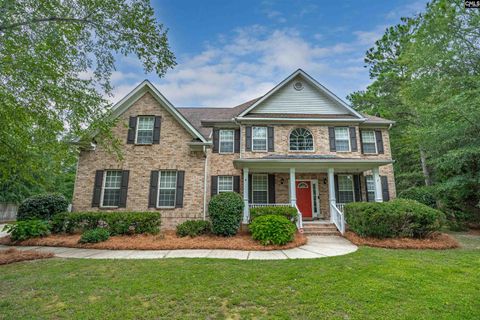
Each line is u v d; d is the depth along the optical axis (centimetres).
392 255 699
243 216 1101
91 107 766
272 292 432
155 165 1228
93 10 673
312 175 1416
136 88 1298
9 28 575
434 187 1359
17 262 644
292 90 1542
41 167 779
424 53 1352
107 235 917
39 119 678
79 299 408
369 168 1255
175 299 407
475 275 516
